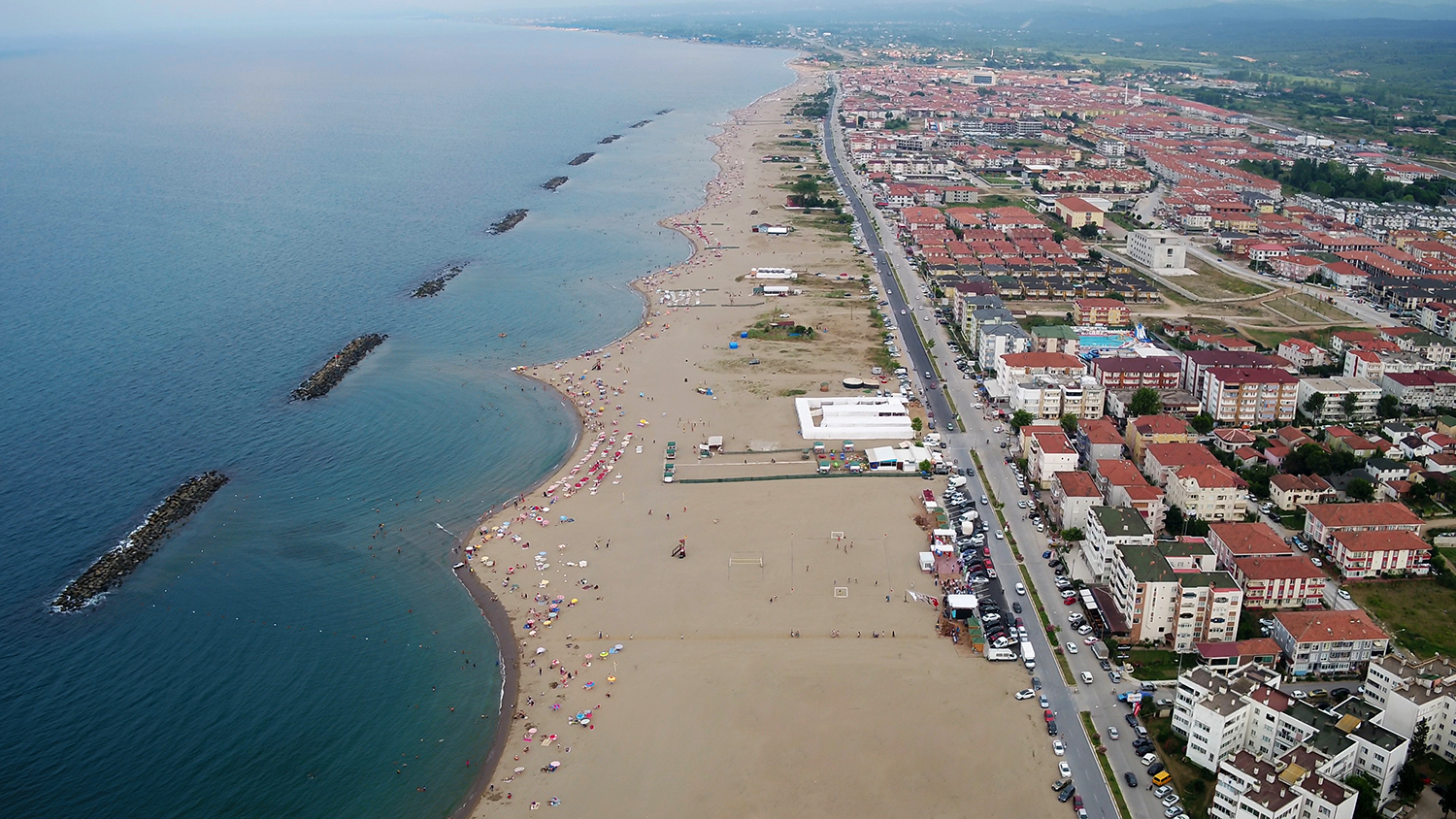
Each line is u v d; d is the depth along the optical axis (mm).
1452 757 199875
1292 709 199000
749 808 194125
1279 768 183875
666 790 199125
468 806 196875
